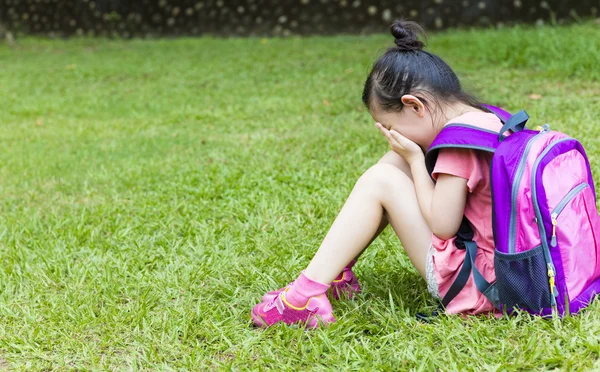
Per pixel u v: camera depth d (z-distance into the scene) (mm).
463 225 2352
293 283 2447
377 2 12422
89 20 14211
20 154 5535
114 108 7191
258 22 13250
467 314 2348
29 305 2783
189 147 5391
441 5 11797
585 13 11070
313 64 8883
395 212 2369
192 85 8172
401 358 2172
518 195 2096
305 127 5730
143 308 2631
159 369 2256
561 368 2012
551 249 2113
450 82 2354
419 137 2367
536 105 5395
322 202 3699
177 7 13742
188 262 3154
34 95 8133
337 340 2316
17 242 3504
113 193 4312
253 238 3367
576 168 2168
